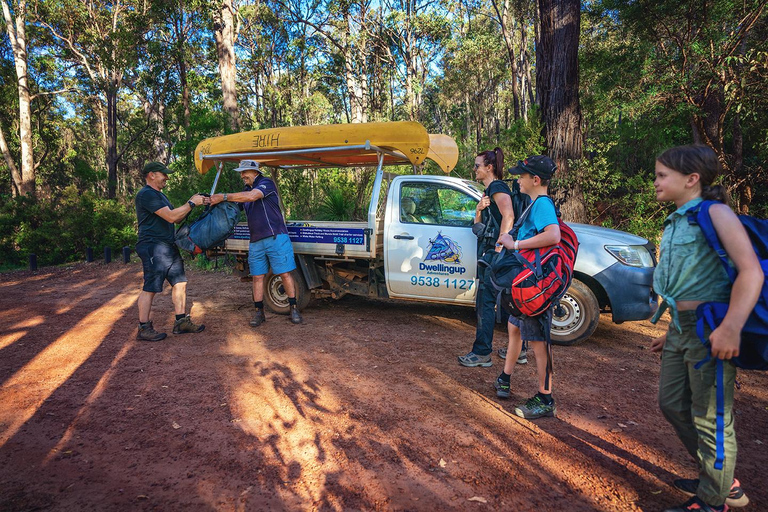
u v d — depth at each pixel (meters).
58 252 16.11
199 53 29.23
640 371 4.26
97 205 16.72
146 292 5.23
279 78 32.22
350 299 7.33
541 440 3.03
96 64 29.66
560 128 9.34
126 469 2.72
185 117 27.42
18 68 24.02
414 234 5.49
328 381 4.05
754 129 11.24
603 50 12.27
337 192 11.27
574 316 4.89
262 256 5.72
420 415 3.40
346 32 28.80
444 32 30.44
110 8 28.91
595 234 5.00
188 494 2.49
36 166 36.84
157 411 3.48
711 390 2.04
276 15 29.61
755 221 1.91
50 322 6.35
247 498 2.45
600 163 9.27
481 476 2.63
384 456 2.85
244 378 4.12
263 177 5.66
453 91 36.84
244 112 35.97
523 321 3.12
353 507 2.38
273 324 5.91
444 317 6.24
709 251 2.01
